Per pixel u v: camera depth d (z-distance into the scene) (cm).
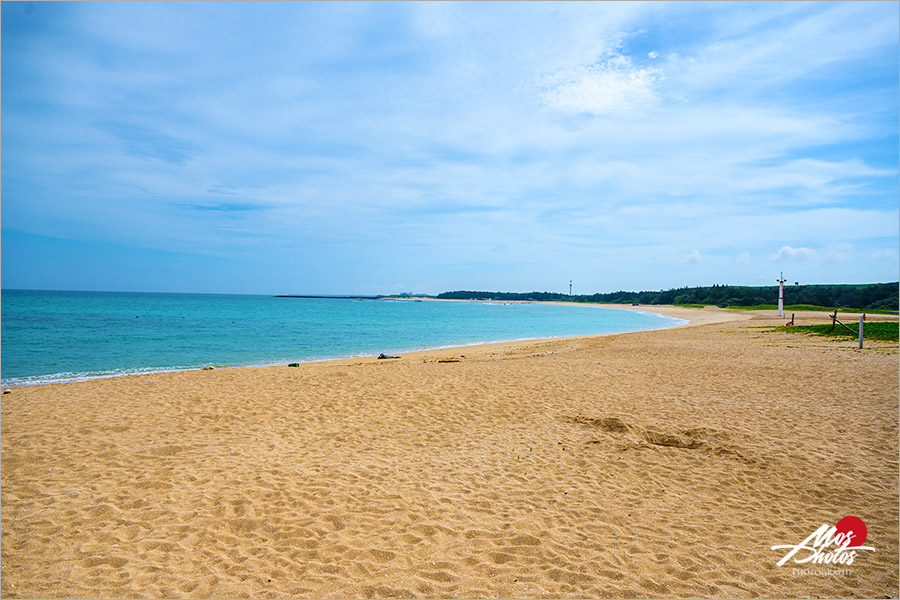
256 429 816
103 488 564
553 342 2766
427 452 714
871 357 1627
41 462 646
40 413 899
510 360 1748
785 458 687
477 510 525
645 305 15412
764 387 1164
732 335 2791
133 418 866
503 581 398
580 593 384
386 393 1077
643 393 1100
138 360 2022
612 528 493
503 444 753
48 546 439
